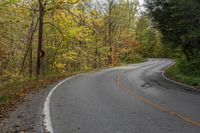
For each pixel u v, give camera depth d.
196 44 25.39
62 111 9.90
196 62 25.58
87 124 8.15
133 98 12.99
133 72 31.28
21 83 18.83
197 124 8.25
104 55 55.81
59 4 24.42
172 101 12.41
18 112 9.76
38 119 8.72
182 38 26.88
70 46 41.28
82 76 25.02
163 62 57.25
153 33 50.19
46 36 37.09
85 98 12.71
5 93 14.30
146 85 18.72
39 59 25.05
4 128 7.75
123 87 17.19
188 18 21.17
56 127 7.81
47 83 19.06
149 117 9.11
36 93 14.35
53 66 38.56
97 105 11.05
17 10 26.38
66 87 16.66
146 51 84.12
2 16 27.84
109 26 54.75
